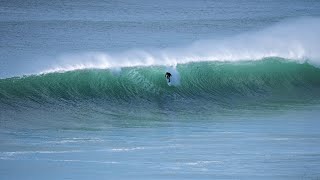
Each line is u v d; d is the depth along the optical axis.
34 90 85.81
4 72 96.62
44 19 171.00
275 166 52.41
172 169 51.47
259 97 92.75
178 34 147.38
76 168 51.78
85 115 79.25
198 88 94.44
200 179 48.56
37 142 62.06
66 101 85.44
